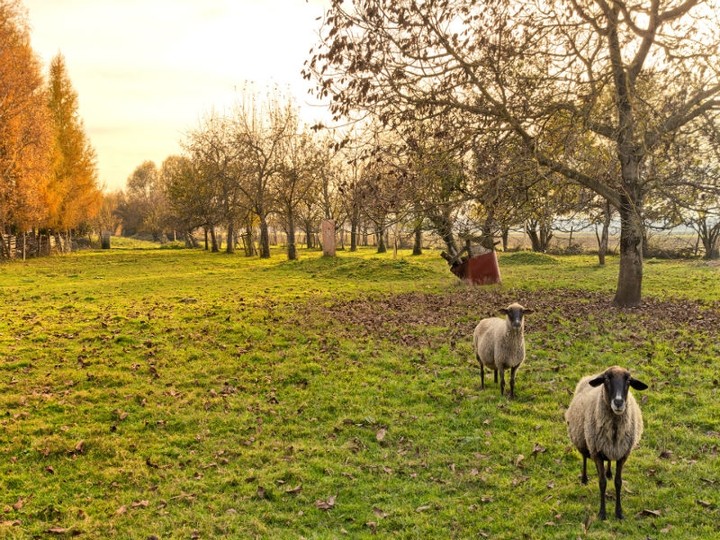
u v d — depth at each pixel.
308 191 52.97
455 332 17.05
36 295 25.77
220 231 82.25
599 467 7.15
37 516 7.81
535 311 19.62
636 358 13.71
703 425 9.89
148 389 12.50
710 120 14.38
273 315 19.44
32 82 45.44
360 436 10.21
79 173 63.47
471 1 13.42
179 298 24.14
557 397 11.55
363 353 14.97
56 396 12.00
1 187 43.03
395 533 7.17
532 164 14.10
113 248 84.38
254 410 11.45
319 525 7.46
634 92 14.59
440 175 13.70
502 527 7.20
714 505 7.38
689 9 14.91
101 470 9.10
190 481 8.70
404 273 32.75
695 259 40.59
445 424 10.55
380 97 13.12
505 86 14.12
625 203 17.58
